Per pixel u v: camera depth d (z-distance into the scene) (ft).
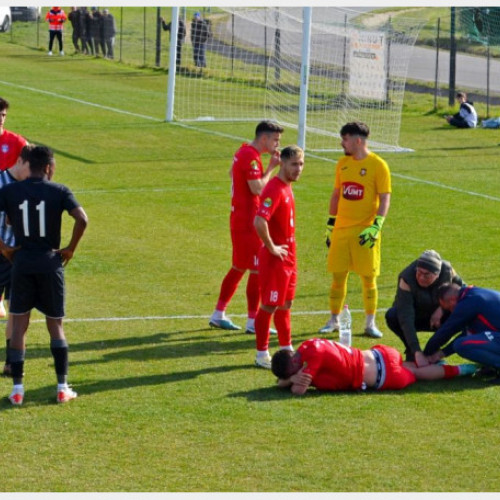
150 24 485.56
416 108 290.76
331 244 95.76
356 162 93.97
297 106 282.56
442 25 436.76
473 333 81.41
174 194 171.12
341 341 88.79
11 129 237.25
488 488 61.16
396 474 63.05
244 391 78.54
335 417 72.74
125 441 67.92
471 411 74.33
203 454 65.92
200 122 257.96
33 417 72.28
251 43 379.35
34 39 453.99
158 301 107.24
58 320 75.51
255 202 94.94
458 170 197.67
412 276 83.30
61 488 60.75
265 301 84.07
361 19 423.23
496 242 137.49
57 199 74.02
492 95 322.75
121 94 306.55
